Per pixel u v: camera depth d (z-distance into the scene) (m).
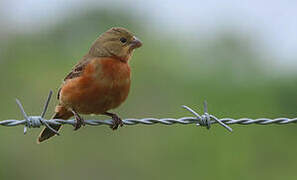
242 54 16.67
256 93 15.36
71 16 17.83
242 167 13.81
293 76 15.77
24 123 9.54
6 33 17.53
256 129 14.45
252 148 14.06
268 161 14.05
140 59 15.88
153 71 15.68
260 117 14.83
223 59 16.55
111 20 17.83
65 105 10.70
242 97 15.20
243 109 14.95
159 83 15.48
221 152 13.88
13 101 15.22
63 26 17.69
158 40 16.91
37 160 13.95
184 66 16.14
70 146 13.99
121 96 10.66
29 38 17.44
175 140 14.08
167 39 16.95
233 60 16.55
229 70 16.27
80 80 10.44
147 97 15.15
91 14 17.83
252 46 16.86
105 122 10.45
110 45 10.84
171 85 15.51
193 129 14.14
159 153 13.99
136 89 15.17
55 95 15.27
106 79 10.48
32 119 9.55
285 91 15.38
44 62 16.36
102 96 10.49
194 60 16.42
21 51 17.06
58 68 16.09
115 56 10.83
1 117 14.72
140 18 17.89
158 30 17.38
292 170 13.94
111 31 10.97
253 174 13.81
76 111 10.74
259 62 16.52
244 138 14.27
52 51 17.00
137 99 15.04
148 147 14.03
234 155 13.88
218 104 15.05
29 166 13.92
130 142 14.16
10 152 14.00
